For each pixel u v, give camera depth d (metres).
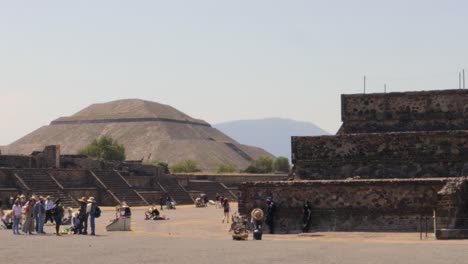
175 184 199.75
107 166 192.00
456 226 63.56
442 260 43.12
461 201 66.19
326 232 71.50
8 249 52.47
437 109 87.38
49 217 85.31
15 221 73.12
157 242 60.38
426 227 66.88
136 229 85.06
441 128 87.06
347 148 83.69
